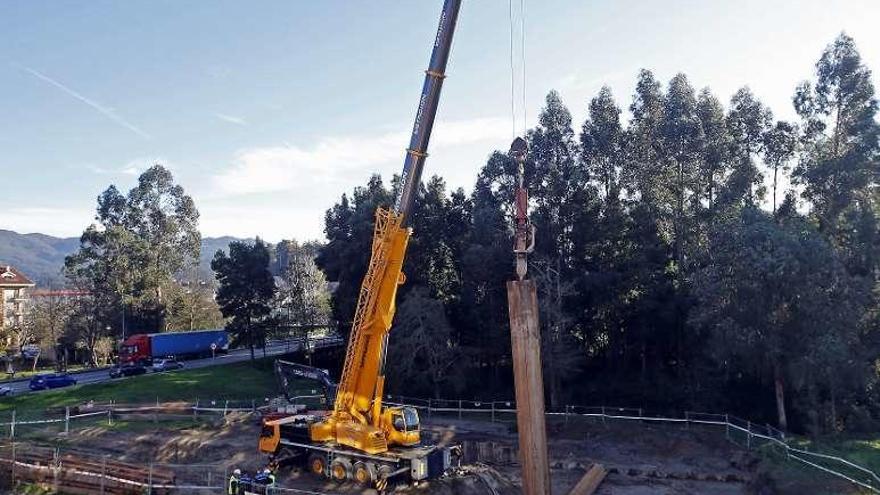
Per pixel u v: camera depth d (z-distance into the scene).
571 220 49.78
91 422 36.34
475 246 49.31
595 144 50.78
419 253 55.19
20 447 29.38
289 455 27.52
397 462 24.70
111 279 80.50
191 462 29.92
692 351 46.44
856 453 30.69
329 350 68.00
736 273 36.47
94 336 79.69
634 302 49.28
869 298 35.81
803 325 35.09
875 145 38.84
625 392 48.69
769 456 30.28
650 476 29.25
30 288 115.44
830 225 40.69
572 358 45.31
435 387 47.12
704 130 49.09
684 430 36.16
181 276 101.94
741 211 40.16
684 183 50.81
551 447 34.31
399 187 23.44
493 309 51.09
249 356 73.94
